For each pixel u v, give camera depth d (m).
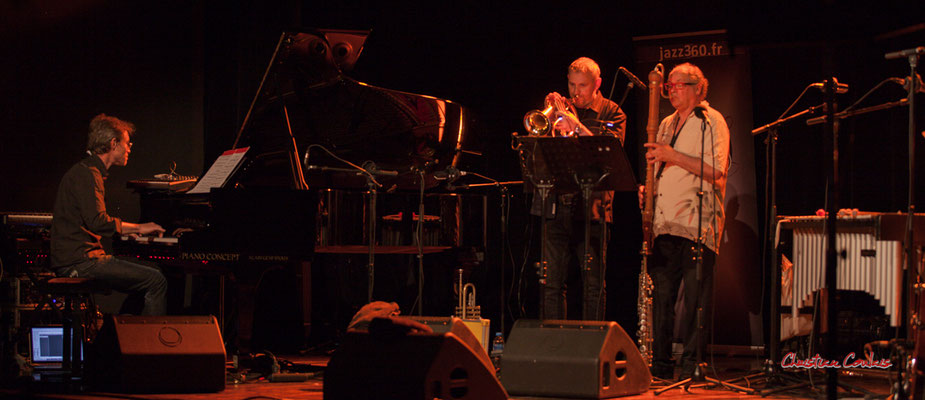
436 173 5.45
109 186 7.42
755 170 6.27
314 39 5.33
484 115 7.26
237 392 4.38
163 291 5.36
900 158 5.79
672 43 6.25
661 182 4.84
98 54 7.43
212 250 4.86
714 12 6.49
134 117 7.54
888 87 5.82
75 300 4.90
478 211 5.75
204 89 7.75
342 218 5.18
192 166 7.68
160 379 4.30
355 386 3.48
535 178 4.41
